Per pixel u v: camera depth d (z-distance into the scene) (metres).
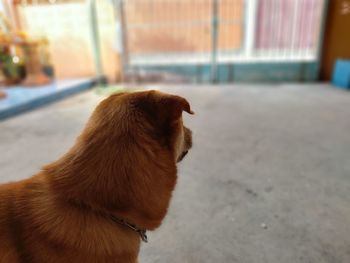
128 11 3.57
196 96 2.80
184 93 2.97
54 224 0.42
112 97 0.49
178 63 3.59
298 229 0.86
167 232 0.87
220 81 3.61
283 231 0.86
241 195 1.05
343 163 1.29
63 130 1.82
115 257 0.45
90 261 0.43
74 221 0.43
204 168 1.26
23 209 0.43
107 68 3.66
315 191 1.07
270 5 3.51
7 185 0.48
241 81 3.59
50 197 0.44
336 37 3.24
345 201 1.00
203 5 3.53
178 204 1.00
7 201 0.44
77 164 0.44
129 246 0.47
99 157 0.43
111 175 0.42
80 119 2.06
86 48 3.56
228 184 1.12
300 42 3.55
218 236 0.85
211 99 2.65
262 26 3.63
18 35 2.89
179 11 3.57
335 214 0.93
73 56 3.61
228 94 2.87
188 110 0.45
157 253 0.79
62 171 0.45
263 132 1.71
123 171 0.42
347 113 2.07
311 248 0.79
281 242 0.81
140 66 3.63
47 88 2.91
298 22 3.48
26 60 3.02
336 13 3.17
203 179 1.16
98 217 0.44
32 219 0.43
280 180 1.15
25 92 2.70
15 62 3.11
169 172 0.46
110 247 0.44
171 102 0.45
